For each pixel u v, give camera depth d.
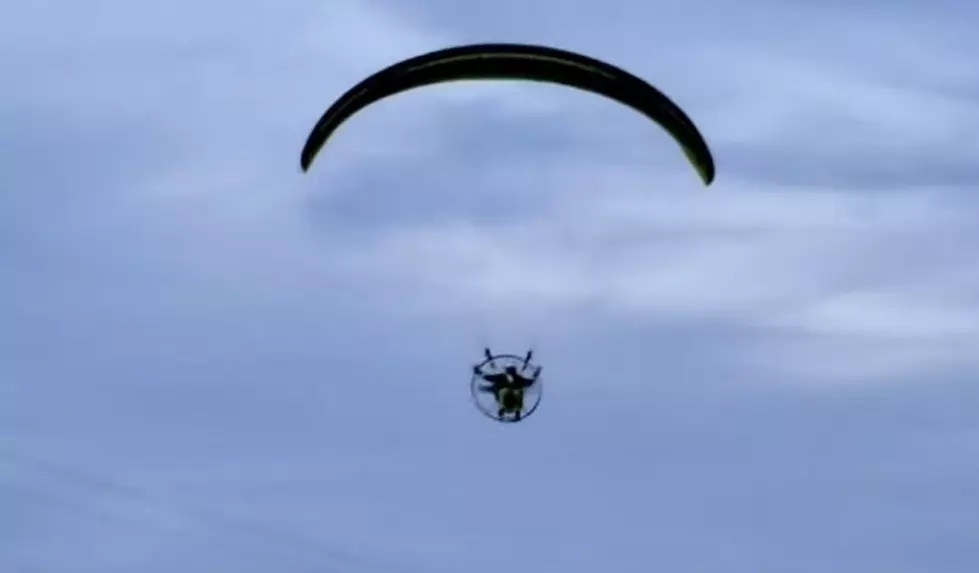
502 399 100.62
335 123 103.62
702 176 107.44
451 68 102.31
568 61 100.31
